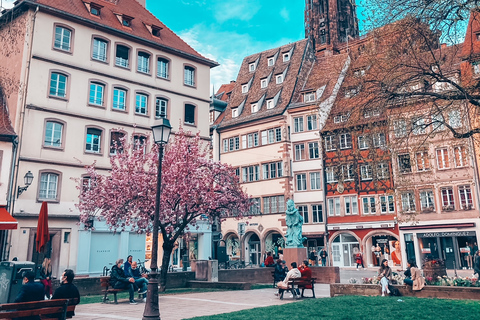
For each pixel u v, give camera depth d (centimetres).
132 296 1380
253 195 4550
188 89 3706
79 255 2833
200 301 1419
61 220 2803
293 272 1470
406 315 991
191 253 3581
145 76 3422
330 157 4128
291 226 2286
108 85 3186
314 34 9294
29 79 2791
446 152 3491
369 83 1412
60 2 3069
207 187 2047
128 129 3256
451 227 3394
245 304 1327
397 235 3694
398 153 1518
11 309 695
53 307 754
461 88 1302
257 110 4791
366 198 3897
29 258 2631
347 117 1531
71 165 2897
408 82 1365
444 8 1207
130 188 1984
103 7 3356
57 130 2897
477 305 1102
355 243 3969
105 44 3238
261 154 4575
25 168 2688
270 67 5144
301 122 4384
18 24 2909
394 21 1298
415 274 1367
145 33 3534
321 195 4144
